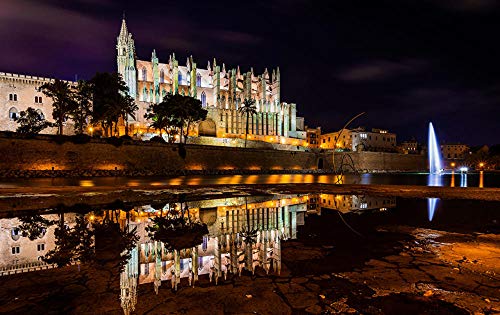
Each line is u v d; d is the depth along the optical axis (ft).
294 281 21.17
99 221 42.22
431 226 38.99
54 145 129.49
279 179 167.73
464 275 22.27
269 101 404.16
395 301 18.16
